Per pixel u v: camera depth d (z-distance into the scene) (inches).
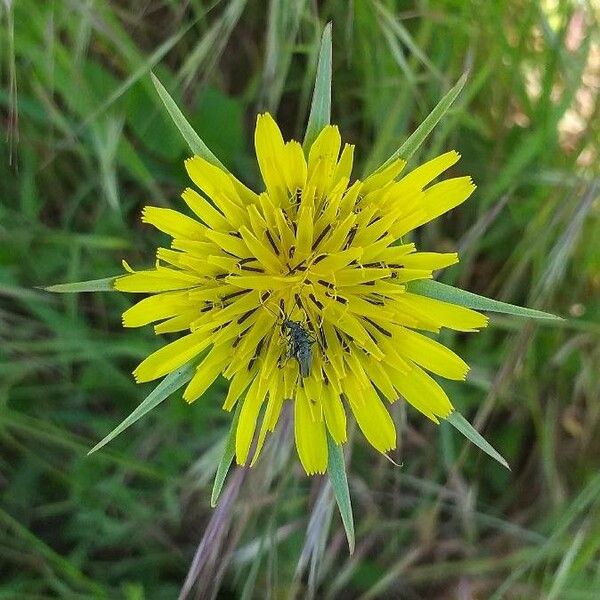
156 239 4.8
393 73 4.4
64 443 4.1
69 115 4.6
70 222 4.9
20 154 4.6
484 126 4.6
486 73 4.1
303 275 3.0
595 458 5.1
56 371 4.8
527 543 5.0
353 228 3.1
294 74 4.8
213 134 4.4
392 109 4.2
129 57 3.9
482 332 4.8
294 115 5.0
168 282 3.0
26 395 4.6
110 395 4.8
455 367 3.2
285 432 3.8
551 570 4.8
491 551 5.1
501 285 5.0
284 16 3.9
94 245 4.5
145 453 4.6
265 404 3.8
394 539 4.9
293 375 3.2
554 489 4.8
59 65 3.9
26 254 4.4
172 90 4.0
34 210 4.4
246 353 3.1
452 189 3.1
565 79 4.4
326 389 3.2
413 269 3.1
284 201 3.0
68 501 4.6
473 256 4.8
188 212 4.7
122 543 4.8
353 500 4.9
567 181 4.4
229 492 3.5
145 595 4.7
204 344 3.0
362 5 4.1
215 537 3.5
